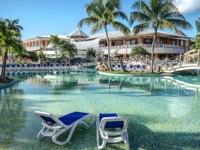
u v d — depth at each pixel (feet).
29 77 71.72
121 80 62.34
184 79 63.72
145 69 82.64
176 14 71.87
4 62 51.78
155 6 71.56
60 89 44.65
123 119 14.90
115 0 76.74
